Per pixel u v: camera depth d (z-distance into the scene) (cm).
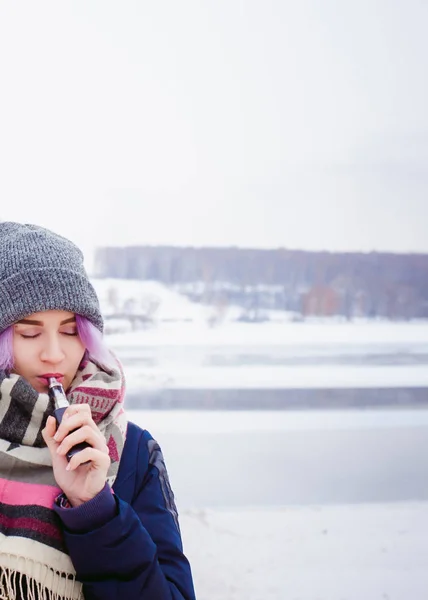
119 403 96
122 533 81
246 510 268
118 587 81
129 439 97
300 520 261
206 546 239
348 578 221
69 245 97
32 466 88
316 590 211
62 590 83
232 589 211
